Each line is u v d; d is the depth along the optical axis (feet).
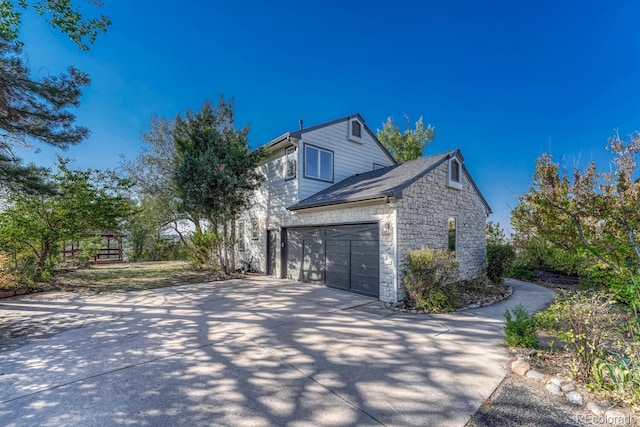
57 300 27.50
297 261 38.52
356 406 9.99
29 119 27.84
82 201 36.06
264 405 10.07
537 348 14.43
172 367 13.10
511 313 22.36
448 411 9.65
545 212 17.30
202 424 9.02
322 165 40.57
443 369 12.75
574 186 15.90
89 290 32.58
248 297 28.17
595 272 20.02
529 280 40.65
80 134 29.73
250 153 39.58
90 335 17.58
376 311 23.07
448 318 21.13
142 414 9.55
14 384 11.62
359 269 29.50
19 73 25.18
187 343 16.15
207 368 12.98
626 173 14.37
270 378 12.03
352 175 44.19
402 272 25.98
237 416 9.43
